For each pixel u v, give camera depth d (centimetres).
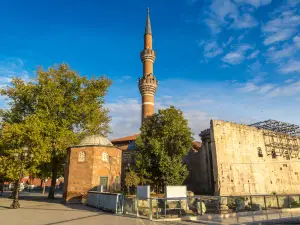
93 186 2661
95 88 3759
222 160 3447
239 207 1869
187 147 3356
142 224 1312
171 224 1363
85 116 3584
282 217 1677
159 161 3150
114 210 1750
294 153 4478
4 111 3344
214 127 3550
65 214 1658
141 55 5438
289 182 4153
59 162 3625
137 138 3397
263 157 3944
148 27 5738
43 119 3081
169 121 3381
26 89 3247
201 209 1666
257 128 4100
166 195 1803
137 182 3033
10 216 1547
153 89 5069
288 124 4409
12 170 2466
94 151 2777
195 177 4384
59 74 3522
